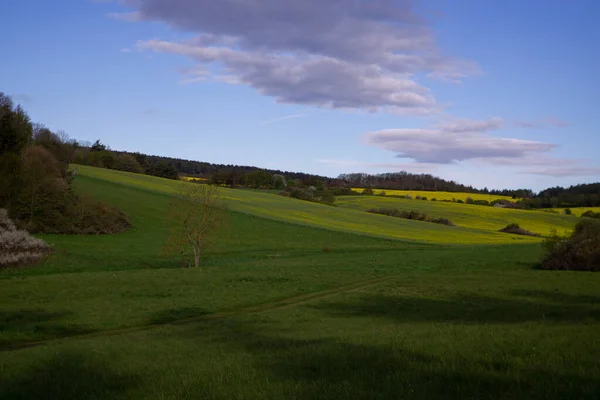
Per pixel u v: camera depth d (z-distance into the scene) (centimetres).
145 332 1819
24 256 4159
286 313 2181
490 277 3453
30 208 5784
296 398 773
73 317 2194
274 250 5719
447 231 9206
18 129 5916
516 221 11450
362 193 15825
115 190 8481
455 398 748
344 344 1183
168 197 8438
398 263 4469
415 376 863
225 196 9988
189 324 2014
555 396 736
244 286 3120
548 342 1095
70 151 8169
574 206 14275
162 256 4950
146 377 966
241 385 864
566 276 3466
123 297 2716
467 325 1600
